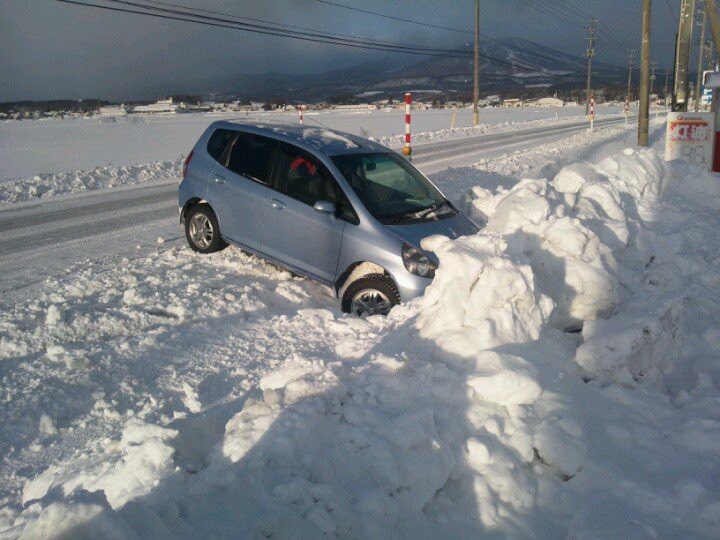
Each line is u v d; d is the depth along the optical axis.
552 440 2.69
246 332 4.82
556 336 3.82
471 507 2.40
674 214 7.97
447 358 3.20
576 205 5.36
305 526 2.00
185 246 7.69
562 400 3.00
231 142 7.00
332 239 5.82
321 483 2.23
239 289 5.96
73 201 11.92
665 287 5.02
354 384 2.88
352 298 5.60
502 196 6.46
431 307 3.68
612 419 3.05
